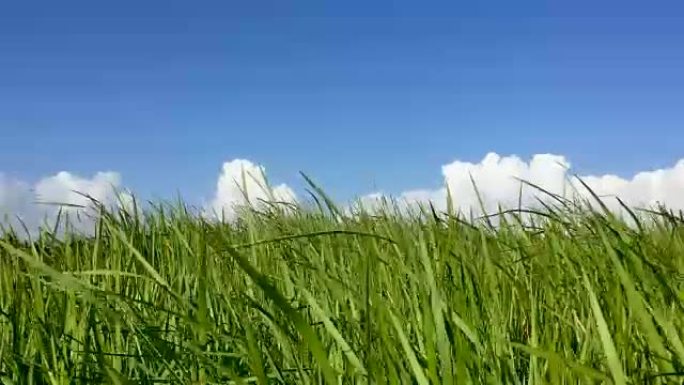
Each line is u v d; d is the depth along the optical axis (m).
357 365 1.59
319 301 2.35
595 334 1.82
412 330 2.05
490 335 1.87
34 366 2.07
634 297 1.40
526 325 2.10
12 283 2.81
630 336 1.72
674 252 2.19
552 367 1.46
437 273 2.03
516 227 2.65
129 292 2.84
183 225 4.07
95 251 3.04
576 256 2.39
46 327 2.25
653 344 1.37
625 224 2.05
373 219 3.51
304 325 1.26
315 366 1.77
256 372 1.56
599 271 2.19
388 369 1.49
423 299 1.51
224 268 2.79
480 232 2.04
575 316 2.05
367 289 1.42
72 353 2.26
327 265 2.74
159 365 2.29
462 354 1.46
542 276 2.24
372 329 1.62
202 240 2.54
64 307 2.38
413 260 2.00
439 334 1.42
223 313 2.61
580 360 1.77
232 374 1.73
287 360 2.02
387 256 2.53
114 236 3.32
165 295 2.92
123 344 2.37
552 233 2.31
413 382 1.67
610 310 1.82
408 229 2.59
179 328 2.34
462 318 1.77
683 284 1.93
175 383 2.05
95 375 2.12
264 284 1.25
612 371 1.27
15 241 3.19
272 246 3.40
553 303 2.16
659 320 1.40
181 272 3.09
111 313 1.89
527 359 1.93
